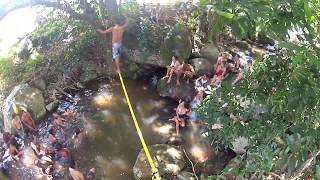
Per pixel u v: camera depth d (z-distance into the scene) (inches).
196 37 538.3
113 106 460.4
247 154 195.9
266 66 168.4
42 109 449.7
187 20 548.4
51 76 482.9
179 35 497.4
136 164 385.4
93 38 491.8
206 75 491.5
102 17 473.4
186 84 474.0
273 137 172.4
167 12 549.3
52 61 491.2
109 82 490.0
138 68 497.7
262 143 177.2
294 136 152.7
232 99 201.2
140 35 493.7
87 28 501.7
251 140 184.4
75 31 507.5
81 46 490.3
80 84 484.4
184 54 495.2
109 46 473.4
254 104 188.7
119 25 474.0
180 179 362.9
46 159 395.5
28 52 506.9
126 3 524.4
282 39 131.9
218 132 226.8
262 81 170.2
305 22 127.5
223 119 205.0
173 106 461.7
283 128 166.6
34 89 456.8
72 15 487.5
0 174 391.5
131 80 493.4
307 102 146.2
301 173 176.4
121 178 383.9
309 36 126.0
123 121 442.6
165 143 414.9
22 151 411.5
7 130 434.3
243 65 497.4
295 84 143.4
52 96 466.6
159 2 566.9
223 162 385.7
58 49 498.9
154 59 492.4
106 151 410.6
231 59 517.0
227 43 546.0
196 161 390.6
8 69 488.4
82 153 409.4
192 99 461.7
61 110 456.8
